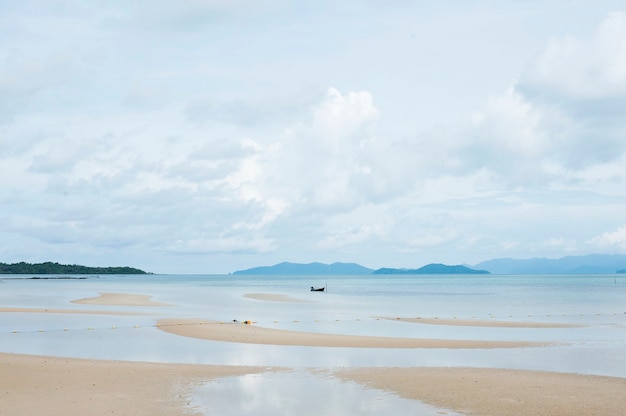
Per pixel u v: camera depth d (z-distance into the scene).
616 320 61.56
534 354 36.75
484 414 22.27
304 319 63.16
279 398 24.50
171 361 34.12
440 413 22.38
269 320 61.72
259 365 32.53
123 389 26.11
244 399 24.31
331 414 22.11
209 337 45.31
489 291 145.00
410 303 93.75
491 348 39.31
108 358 35.16
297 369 31.08
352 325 56.34
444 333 49.16
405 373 29.86
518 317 65.75
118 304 86.00
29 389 26.05
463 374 29.56
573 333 49.00
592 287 170.50
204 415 21.89
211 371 30.34
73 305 82.31
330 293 135.88
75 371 30.05
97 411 22.38
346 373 29.88
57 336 46.19
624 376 29.31
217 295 122.75
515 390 25.92
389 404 23.58
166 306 83.25
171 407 23.02
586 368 31.67
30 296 110.25
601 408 23.06
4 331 49.62
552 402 23.91
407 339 43.66
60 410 22.50
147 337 45.47
